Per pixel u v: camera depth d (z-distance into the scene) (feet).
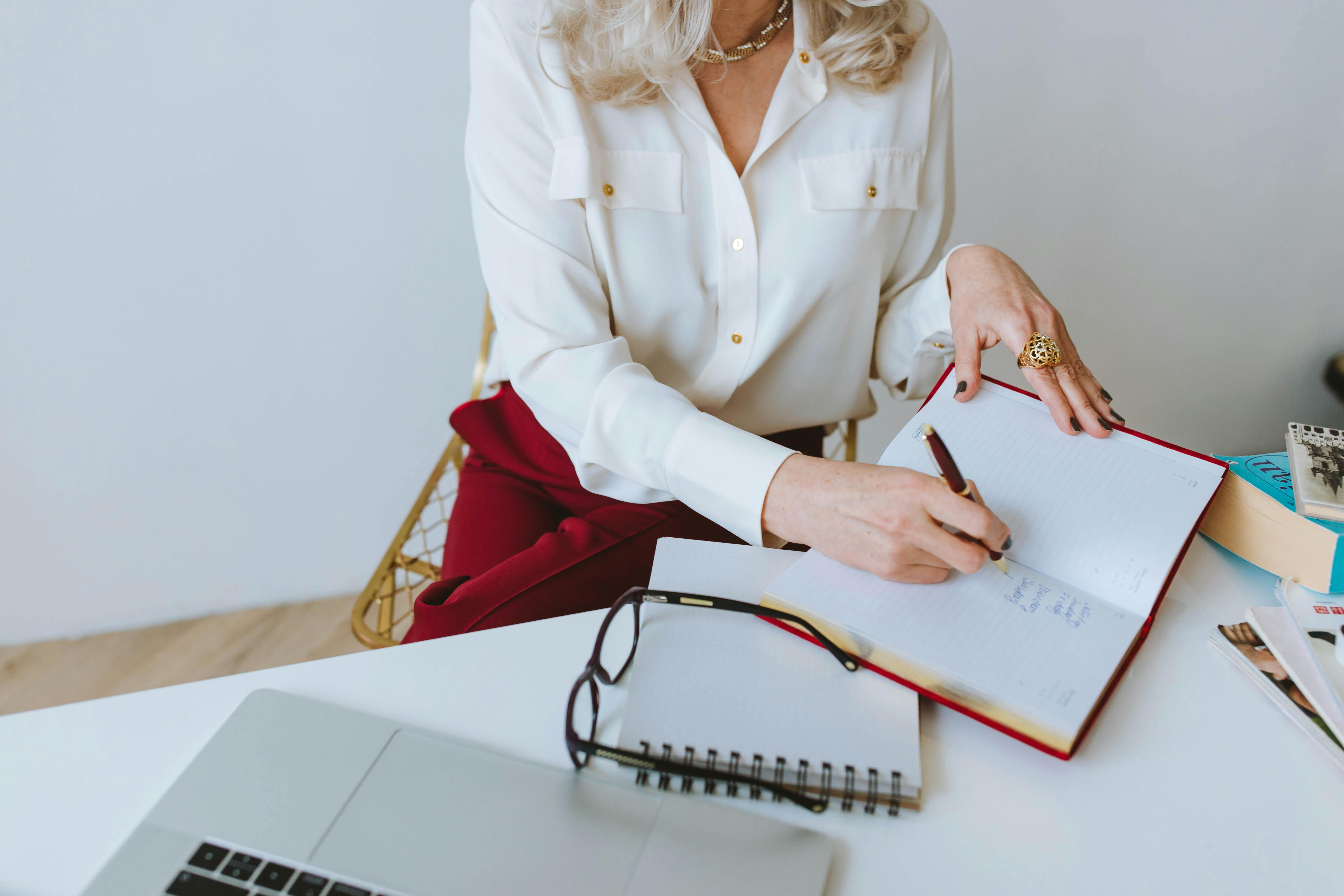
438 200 4.77
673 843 1.48
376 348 5.12
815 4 3.02
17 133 4.03
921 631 1.85
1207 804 1.60
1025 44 4.93
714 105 3.02
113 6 3.88
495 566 3.16
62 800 1.54
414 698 1.79
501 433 3.62
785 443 3.67
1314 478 2.13
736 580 2.12
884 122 3.13
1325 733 1.72
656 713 1.72
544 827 1.50
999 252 2.87
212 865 1.40
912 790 1.59
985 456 2.23
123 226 4.38
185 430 5.05
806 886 1.41
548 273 2.83
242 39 4.09
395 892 1.37
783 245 3.09
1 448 4.76
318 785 1.56
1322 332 6.26
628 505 3.25
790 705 1.75
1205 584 2.16
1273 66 5.22
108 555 5.31
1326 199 5.73
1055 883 1.46
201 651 5.50
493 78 2.87
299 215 4.60
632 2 2.61
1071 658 1.78
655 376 3.30
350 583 5.94
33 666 5.31
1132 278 5.82
